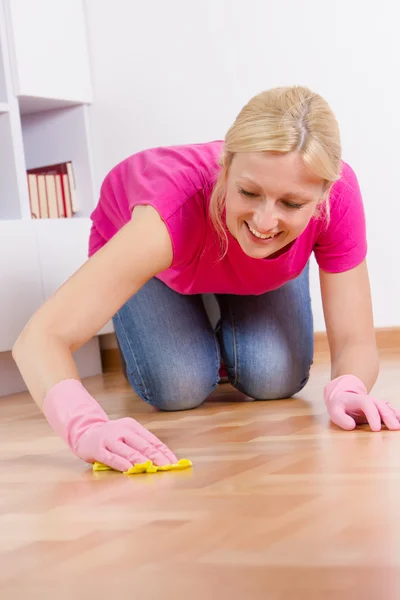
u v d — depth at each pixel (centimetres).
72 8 368
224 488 139
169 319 236
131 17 365
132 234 173
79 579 102
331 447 163
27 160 388
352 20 327
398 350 321
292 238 163
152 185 185
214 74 352
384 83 324
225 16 348
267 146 149
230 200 160
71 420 164
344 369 196
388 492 128
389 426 174
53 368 168
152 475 154
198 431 196
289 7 336
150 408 244
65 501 141
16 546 118
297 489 134
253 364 234
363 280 201
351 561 100
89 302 171
